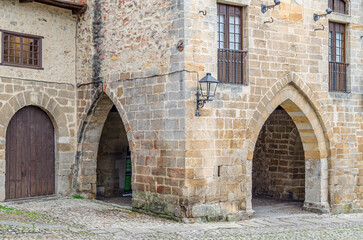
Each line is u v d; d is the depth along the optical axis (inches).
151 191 469.7
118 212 479.2
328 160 546.6
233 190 466.6
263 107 487.8
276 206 591.5
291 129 647.1
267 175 676.7
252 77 480.7
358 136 571.5
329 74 553.0
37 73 530.9
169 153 451.2
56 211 469.4
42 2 528.1
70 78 560.1
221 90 459.5
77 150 561.6
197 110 441.7
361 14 579.5
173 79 447.8
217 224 440.8
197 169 442.0
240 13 484.4
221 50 467.5
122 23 507.2
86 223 418.9
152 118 470.0
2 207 469.1
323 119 538.0
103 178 620.4
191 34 442.3
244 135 474.9
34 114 538.3
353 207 563.5
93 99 541.3
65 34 555.8
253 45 482.0
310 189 550.6
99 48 535.8
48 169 548.1
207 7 453.1
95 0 541.3
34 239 344.5
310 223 479.8
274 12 498.6
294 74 512.1
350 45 570.3
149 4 475.5
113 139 631.2
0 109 498.9
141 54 483.2
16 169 520.4
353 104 567.5
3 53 504.4
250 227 440.8
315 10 531.8
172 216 446.9
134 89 490.9
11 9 510.0
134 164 490.0
